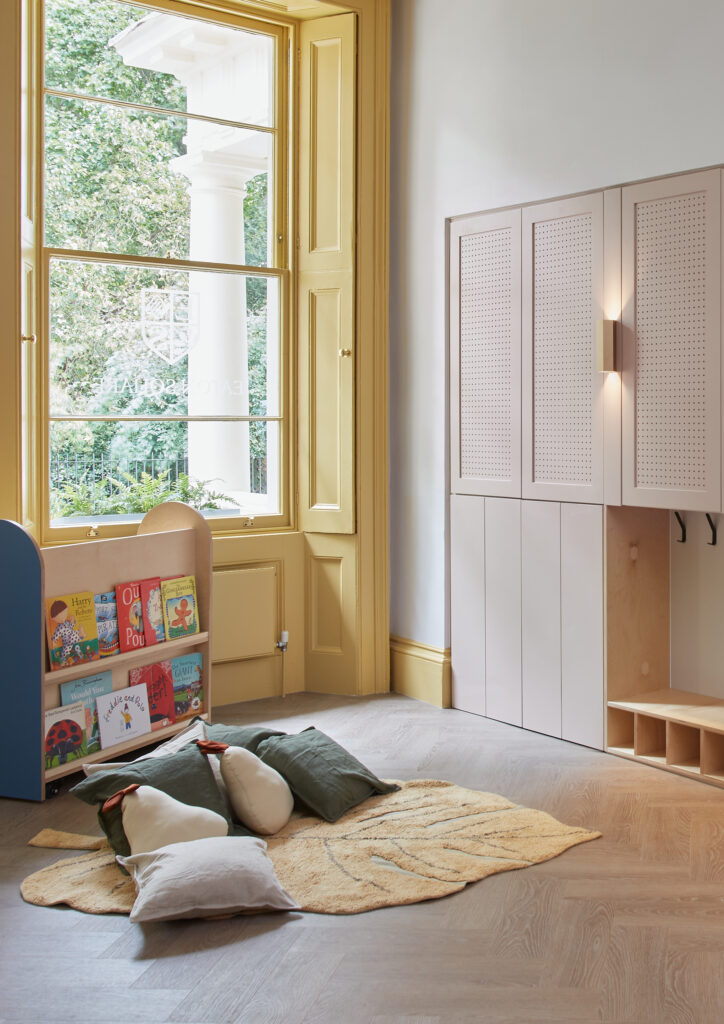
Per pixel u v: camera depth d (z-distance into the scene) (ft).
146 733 13.33
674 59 12.38
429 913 9.20
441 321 15.71
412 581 16.57
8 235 12.64
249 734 12.12
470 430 15.34
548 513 14.23
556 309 13.99
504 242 14.67
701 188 12.19
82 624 12.38
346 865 10.11
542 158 14.05
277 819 10.93
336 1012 7.66
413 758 13.43
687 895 9.56
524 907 9.32
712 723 12.49
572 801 11.93
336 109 16.12
